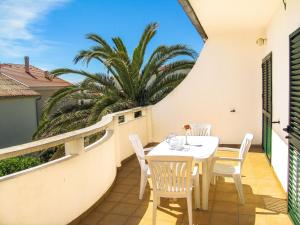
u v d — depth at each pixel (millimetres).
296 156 3357
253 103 7492
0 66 19219
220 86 7688
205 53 7738
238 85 7566
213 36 7648
